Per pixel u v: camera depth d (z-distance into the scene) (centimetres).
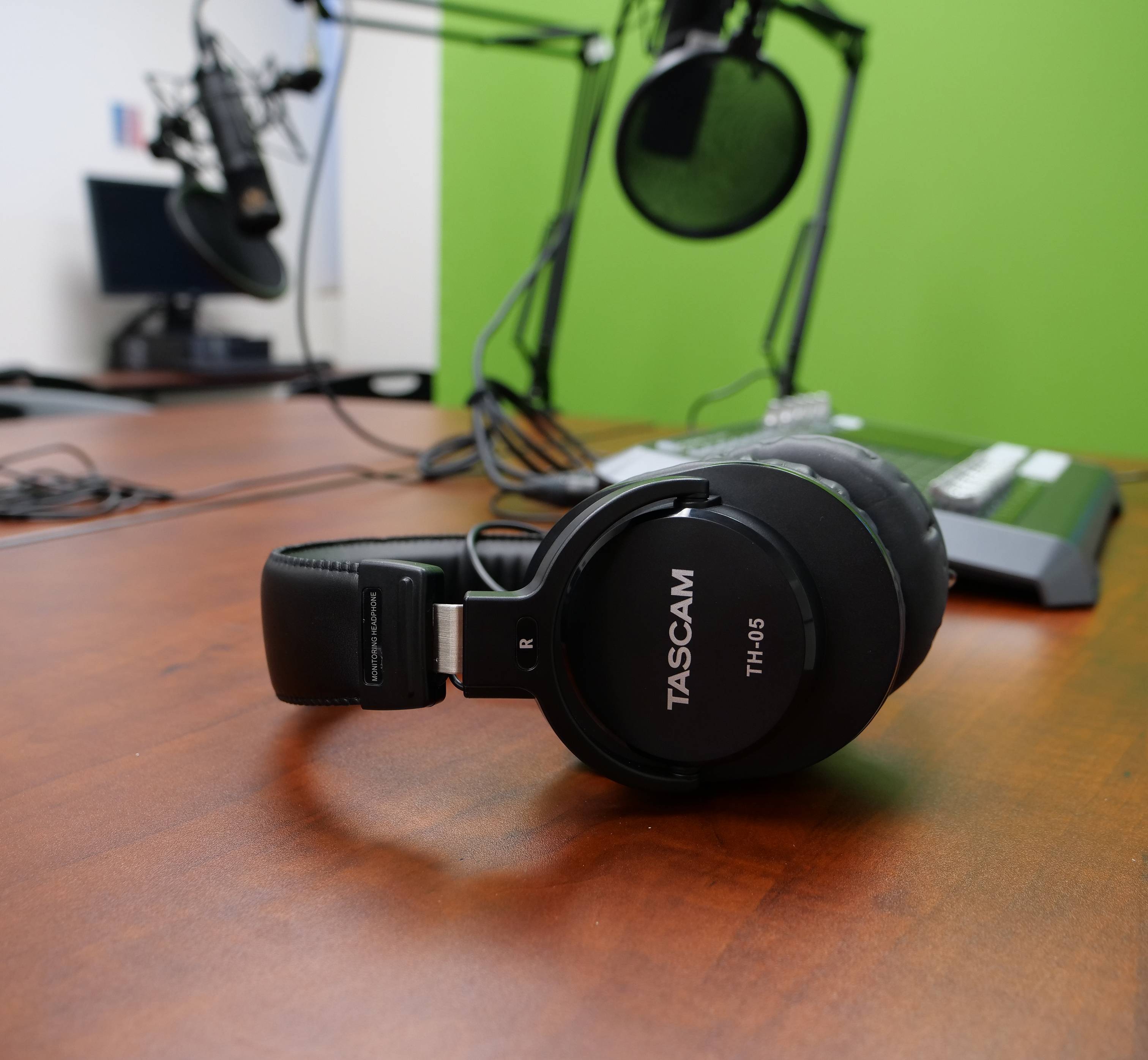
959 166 145
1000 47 139
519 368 182
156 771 32
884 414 157
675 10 85
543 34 116
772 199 88
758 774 31
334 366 400
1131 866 27
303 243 98
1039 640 49
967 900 25
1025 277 143
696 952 22
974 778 33
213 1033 19
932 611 31
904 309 153
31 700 38
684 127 82
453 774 32
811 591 29
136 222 321
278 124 115
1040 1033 20
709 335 168
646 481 29
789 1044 19
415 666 31
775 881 26
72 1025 20
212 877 25
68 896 24
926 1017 20
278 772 32
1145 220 133
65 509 74
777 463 30
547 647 29
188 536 67
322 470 94
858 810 30
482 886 25
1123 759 34
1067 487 73
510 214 178
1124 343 137
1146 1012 20
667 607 29
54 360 322
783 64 153
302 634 32
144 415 135
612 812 30
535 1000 21
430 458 91
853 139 152
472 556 37
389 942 23
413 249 369
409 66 355
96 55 318
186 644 45
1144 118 131
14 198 305
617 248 172
